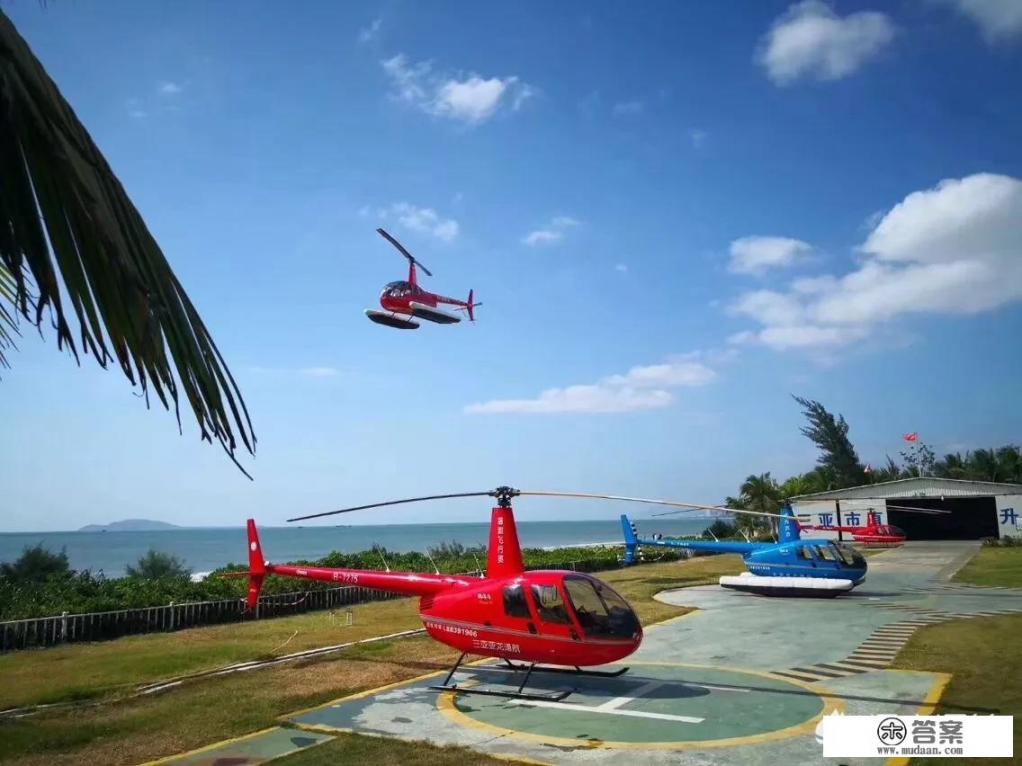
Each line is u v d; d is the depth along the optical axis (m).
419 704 10.51
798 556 23.66
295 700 10.65
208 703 10.50
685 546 29.28
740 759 8.01
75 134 1.66
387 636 16.28
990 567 30.62
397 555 31.64
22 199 1.57
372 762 8.06
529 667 12.02
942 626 16.19
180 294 1.81
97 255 1.61
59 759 8.23
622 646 10.71
